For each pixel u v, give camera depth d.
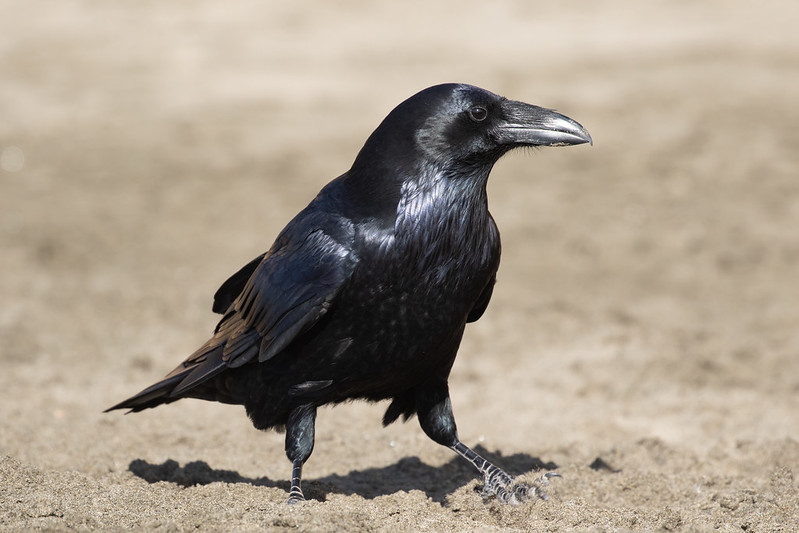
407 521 6.96
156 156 25.02
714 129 24.47
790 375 13.05
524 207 21.05
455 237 7.21
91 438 10.32
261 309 7.54
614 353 13.80
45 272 17.91
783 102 25.97
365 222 7.20
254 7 37.94
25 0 38.78
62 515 6.73
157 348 14.28
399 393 7.96
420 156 7.25
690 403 12.01
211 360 8.01
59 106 29.05
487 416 11.67
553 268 17.97
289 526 6.55
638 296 16.50
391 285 7.12
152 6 38.16
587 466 9.11
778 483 8.38
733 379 12.92
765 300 16.20
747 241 18.84
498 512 7.44
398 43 33.38
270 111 28.09
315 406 7.65
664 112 25.73
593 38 32.53
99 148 25.73
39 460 9.28
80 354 13.98
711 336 14.55
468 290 7.32
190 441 10.38
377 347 7.29
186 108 28.69
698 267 17.77
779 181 21.58
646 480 8.39
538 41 32.59
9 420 10.91
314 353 7.36
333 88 29.61
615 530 6.94
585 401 12.23
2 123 27.62
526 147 7.55
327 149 25.02
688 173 22.27
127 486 7.74
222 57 32.94
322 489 8.05
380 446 10.27
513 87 28.06
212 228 20.41
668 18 34.12
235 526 6.57
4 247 19.16
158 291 16.94
